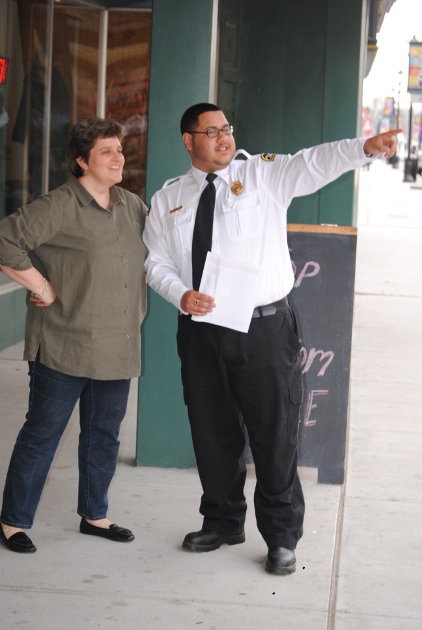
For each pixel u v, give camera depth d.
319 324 5.11
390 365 8.29
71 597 3.83
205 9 5.08
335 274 5.07
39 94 9.30
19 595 3.83
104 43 10.41
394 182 41.97
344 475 5.25
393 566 4.21
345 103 8.80
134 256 4.11
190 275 3.98
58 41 9.80
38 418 4.16
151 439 5.43
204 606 3.78
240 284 3.80
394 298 11.71
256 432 3.99
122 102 10.68
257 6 8.85
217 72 9.00
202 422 4.11
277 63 8.92
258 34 8.91
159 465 5.45
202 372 4.03
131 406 6.86
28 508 4.27
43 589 3.89
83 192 3.99
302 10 8.77
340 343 5.11
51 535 4.45
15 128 9.07
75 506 4.84
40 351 4.08
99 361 4.06
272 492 4.04
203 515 4.47
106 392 4.25
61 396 4.13
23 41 9.02
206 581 4.00
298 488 4.16
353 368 8.16
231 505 4.30
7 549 4.26
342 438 5.18
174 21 5.10
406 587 4.01
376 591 3.96
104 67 10.46
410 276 13.45
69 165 4.02
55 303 4.05
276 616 3.71
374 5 11.58
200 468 4.21
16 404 6.84
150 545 4.36
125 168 10.91
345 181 8.66
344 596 3.90
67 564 4.13
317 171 3.77
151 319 5.30
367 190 34.88
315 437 5.19
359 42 8.71
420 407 6.98
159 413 5.39
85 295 4.00
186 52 5.12
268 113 9.02
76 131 3.95
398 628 3.65
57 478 5.26
